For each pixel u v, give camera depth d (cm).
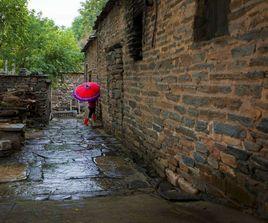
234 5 343
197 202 401
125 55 820
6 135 787
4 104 1030
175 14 493
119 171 607
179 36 480
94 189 504
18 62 1955
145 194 469
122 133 885
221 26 390
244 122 333
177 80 492
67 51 2277
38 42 2012
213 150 394
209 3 422
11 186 518
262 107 306
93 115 1309
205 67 406
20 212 367
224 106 368
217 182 388
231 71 352
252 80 319
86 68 1864
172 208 376
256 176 319
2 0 1398
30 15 1958
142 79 675
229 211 343
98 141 927
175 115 504
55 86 2217
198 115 429
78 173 595
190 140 455
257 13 308
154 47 593
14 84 1279
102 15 1080
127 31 784
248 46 322
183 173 480
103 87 1198
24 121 1073
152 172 595
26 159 699
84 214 355
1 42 1533
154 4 585
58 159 703
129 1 753
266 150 304
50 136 1010
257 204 318
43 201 432
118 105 924
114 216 346
